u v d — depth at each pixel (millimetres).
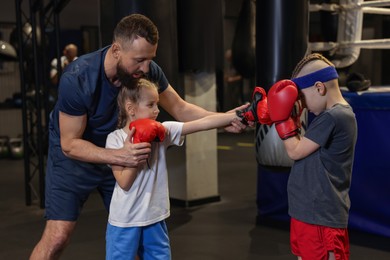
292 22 2832
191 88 4320
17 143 7434
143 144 1891
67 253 3303
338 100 2000
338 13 3471
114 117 2125
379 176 3248
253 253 3234
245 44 4402
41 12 4707
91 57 2025
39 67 4871
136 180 1994
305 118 2717
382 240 3271
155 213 2047
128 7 3053
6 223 4094
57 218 2172
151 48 1833
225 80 9781
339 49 3504
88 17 9164
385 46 3275
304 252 2033
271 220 3783
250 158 7008
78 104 1985
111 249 2055
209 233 3674
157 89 2076
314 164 1982
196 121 2141
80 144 2012
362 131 3277
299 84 2002
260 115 2066
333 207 1967
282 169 2752
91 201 4758
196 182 4488
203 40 3596
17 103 7941
